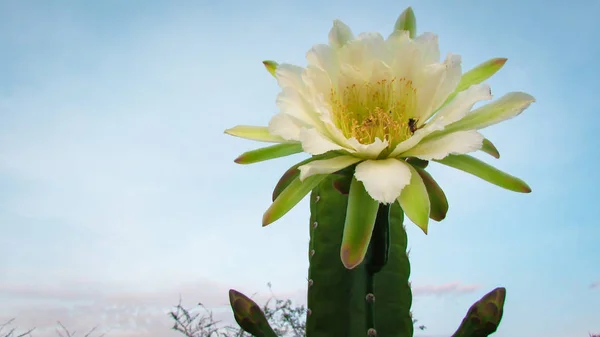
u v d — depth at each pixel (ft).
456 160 1.07
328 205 1.28
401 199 0.99
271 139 1.11
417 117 1.09
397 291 1.22
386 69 1.11
